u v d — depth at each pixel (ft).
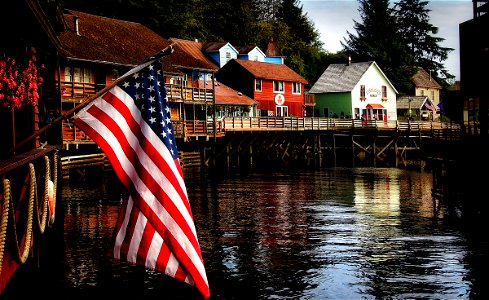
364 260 46.80
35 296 36.27
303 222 65.46
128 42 147.23
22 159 25.04
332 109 242.78
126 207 22.36
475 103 95.91
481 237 56.24
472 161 80.38
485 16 90.99
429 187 104.88
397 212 73.41
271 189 102.22
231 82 205.87
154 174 21.45
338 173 140.87
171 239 21.27
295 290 38.63
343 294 37.81
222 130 156.15
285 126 175.42
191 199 87.25
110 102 21.84
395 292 38.14
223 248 51.24
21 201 30.04
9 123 33.88
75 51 121.70
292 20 299.17
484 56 91.71
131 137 21.66
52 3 49.39
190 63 160.25
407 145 218.79
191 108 168.55
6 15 32.22
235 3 259.60
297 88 219.82
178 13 212.64
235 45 254.47
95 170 118.21
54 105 72.79
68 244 50.93
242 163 178.19
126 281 39.68
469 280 40.88
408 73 281.13
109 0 185.16
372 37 286.66
